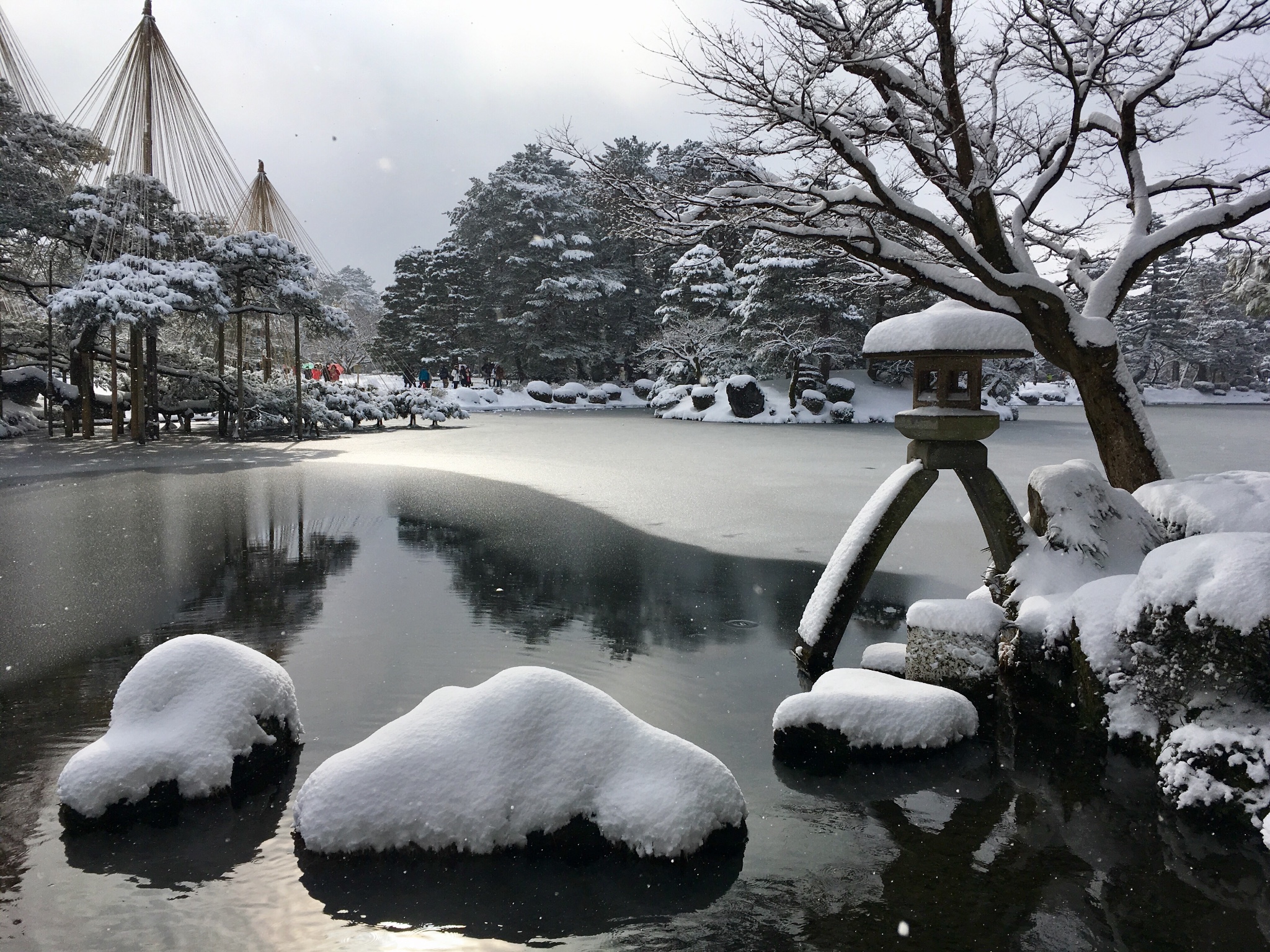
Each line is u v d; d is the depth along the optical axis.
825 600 6.61
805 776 4.74
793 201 8.16
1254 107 8.68
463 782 3.92
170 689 4.54
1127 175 8.58
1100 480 6.63
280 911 3.39
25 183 25.08
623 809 3.89
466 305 68.19
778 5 7.31
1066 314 7.54
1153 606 4.83
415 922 3.34
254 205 32.81
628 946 3.20
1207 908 3.49
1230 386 84.75
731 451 25.05
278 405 29.41
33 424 28.64
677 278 51.81
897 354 6.66
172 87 26.20
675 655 6.85
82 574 9.50
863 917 3.41
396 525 12.82
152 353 26.31
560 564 10.25
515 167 68.69
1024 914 3.44
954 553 10.95
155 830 4.01
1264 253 10.39
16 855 3.80
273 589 8.88
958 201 7.64
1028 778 4.73
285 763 4.73
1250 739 4.30
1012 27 8.16
